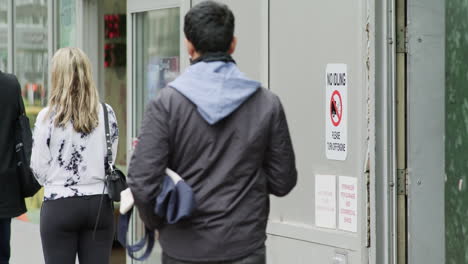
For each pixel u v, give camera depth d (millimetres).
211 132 3895
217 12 3971
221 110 3863
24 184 7082
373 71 5672
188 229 3926
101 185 6254
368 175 5750
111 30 9922
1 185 7008
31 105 10672
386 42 5672
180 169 3934
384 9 5672
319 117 6121
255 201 3988
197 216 3916
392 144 5707
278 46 6453
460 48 5566
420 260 5754
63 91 6121
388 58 5684
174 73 8227
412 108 5707
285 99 6391
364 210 5758
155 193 3840
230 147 3934
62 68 6137
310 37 6180
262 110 3988
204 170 3904
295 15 6301
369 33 5684
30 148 6977
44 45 10320
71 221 6184
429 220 5766
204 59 3957
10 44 11164
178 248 3941
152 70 8586
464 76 5531
